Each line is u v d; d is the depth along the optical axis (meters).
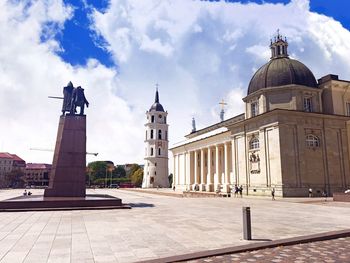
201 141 60.62
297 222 14.22
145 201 29.89
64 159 23.45
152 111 99.94
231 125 44.03
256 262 7.36
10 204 19.30
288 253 8.27
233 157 44.06
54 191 23.08
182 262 7.43
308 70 40.88
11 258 7.76
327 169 36.59
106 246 9.09
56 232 11.45
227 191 48.94
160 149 98.50
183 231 11.64
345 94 40.47
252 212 18.95
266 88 39.66
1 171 120.62
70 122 24.16
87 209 20.14
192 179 65.75
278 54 43.03
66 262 7.39
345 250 8.57
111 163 140.25
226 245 9.18
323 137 37.38
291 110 35.56
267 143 37.22
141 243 9.48
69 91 24.94
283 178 34.31
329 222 14.18
